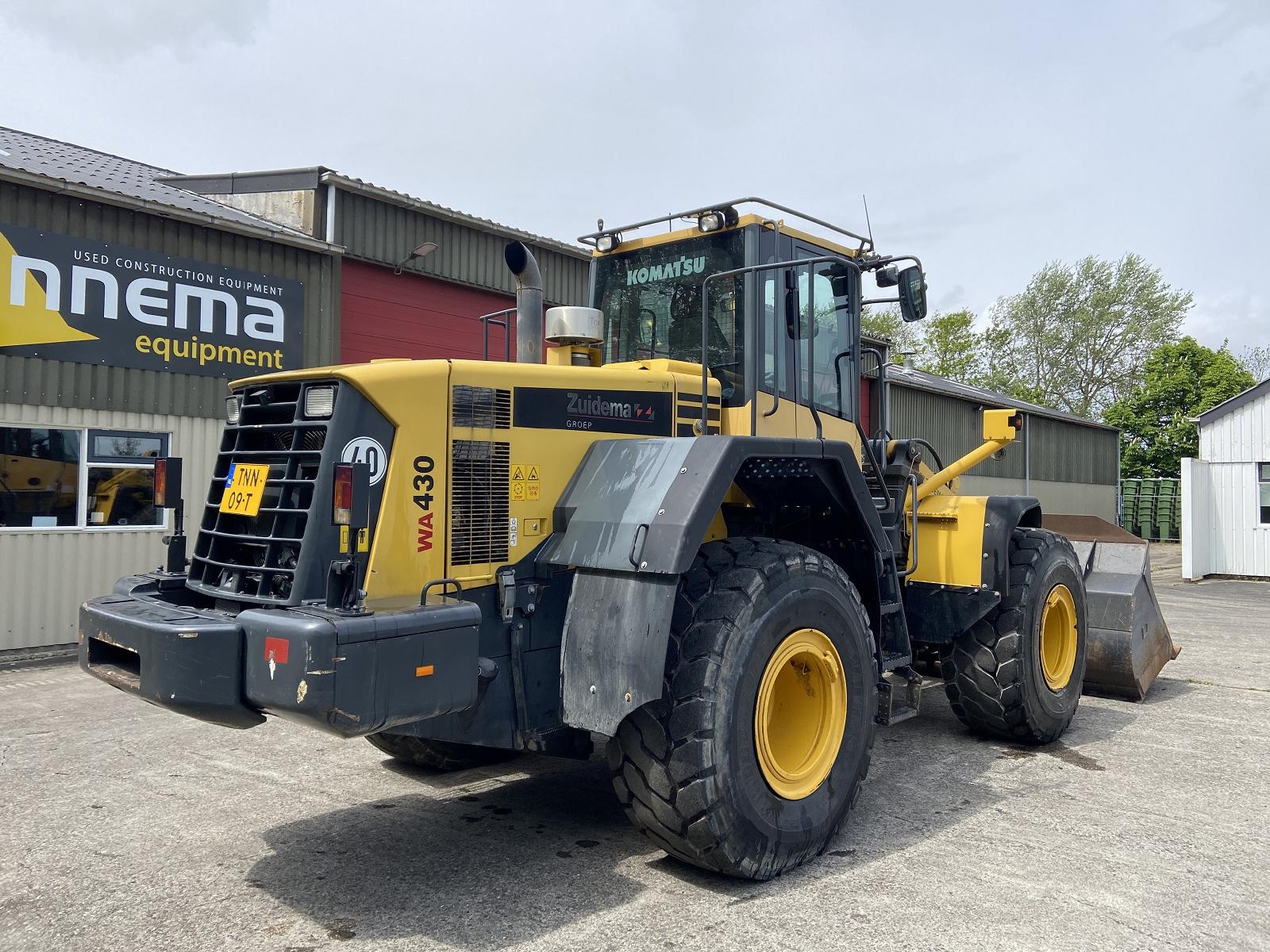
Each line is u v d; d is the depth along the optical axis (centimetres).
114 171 1059
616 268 498
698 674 317
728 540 361
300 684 265
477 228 1180
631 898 320
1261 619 1128
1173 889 329
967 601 512
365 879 338
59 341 804
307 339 986
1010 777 465
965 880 335
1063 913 308
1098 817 405
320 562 309
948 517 525
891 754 511
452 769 475
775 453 351
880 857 358
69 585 816
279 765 485
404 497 321
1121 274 4331
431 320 1147
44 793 437
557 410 363
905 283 461
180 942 290
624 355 489
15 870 346
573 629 330
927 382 2041
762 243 438
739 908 311
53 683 688
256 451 346
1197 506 1709
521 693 338
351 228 1052
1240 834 385
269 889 330
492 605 337
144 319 857
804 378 458
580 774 472
